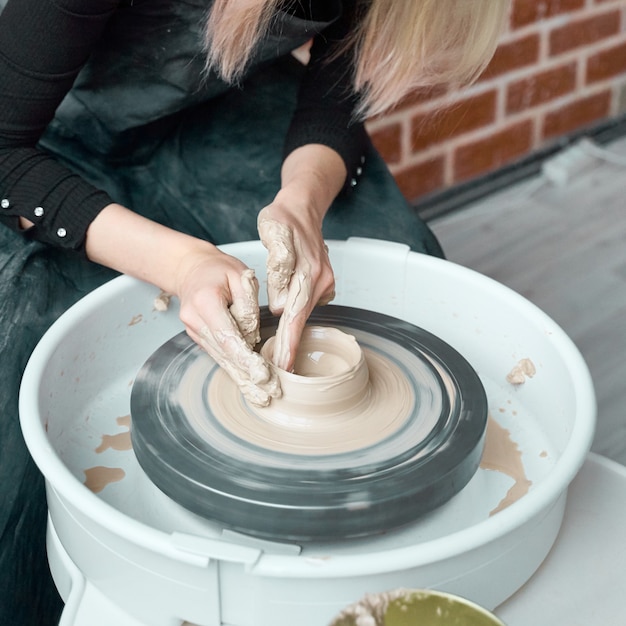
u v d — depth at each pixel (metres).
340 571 0.80
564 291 2.41
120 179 1.55
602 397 2.04
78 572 0.98
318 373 1.09
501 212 2.77
